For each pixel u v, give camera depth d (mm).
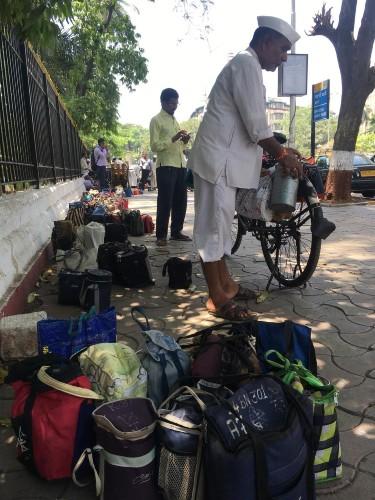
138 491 1838
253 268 5375
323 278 4914
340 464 2033
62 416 1990
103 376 2240
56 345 2826
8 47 5277
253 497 1659
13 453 2244
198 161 3619
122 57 21359
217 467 1666
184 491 1788
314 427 1891
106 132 26312
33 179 6391
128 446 1802
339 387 2727
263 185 4023
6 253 4156
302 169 3715
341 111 11938
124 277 4660
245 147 3598
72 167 13648
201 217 3686
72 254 5074
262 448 1662
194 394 1931
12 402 2656
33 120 6512
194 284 4801
